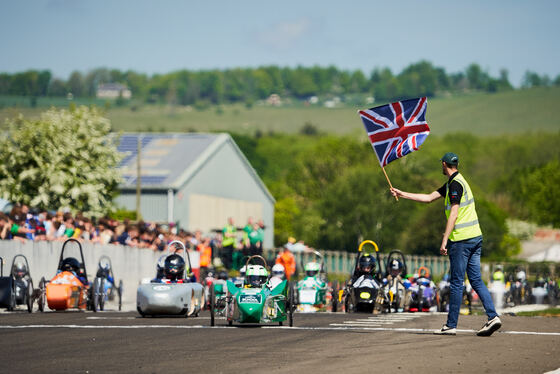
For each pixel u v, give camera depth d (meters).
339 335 24.75
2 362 18.47
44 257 44.88
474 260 24.31
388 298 41.03
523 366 18.02
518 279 62.66
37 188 84.69
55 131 85.94
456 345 21.75
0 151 84.19
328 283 50.16
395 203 150.88
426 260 117.12
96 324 29.25
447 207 24.34
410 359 19.03
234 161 123.81
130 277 54.88
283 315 29.86
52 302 37.22
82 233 50.06
